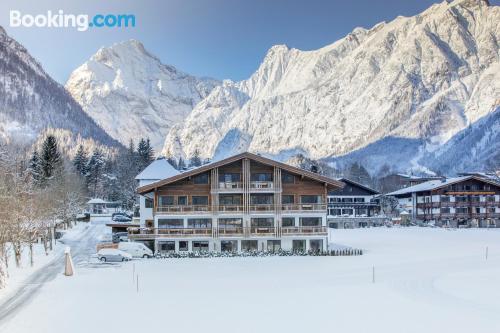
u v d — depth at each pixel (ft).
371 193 520.42
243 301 144.25
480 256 260.21
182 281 184.65
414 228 458.91
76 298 150.30
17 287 171.63
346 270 210.79
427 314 129.18
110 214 549.13
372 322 121.39
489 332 114.01
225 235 274.98
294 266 226.79
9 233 218.18
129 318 125.08
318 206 280.92
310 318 124.77
